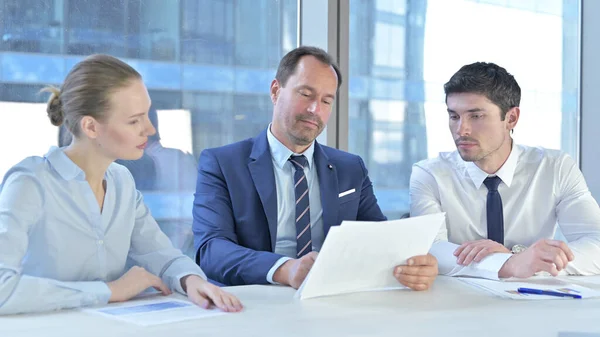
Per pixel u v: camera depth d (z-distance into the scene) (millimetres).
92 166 1775
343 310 1553
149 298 1688
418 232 1802
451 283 1978
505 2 3654
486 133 2449
